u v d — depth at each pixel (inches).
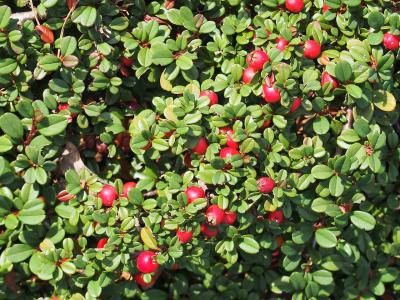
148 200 12.9
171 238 12.9
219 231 13.3
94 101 13.3
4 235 12.6
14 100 12.8
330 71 12.9
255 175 12.9
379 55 13.0
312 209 13.4
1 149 12.2
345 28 13.4
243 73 13.3
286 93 12.7
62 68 12.8
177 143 12.7
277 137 13.4
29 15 13.0
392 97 13.2
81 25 12.9
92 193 12.9
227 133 12.9
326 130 13.3
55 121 12.5
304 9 13.5
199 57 13.6
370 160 13.0
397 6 13.5
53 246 12.7
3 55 12.7
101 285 12.9
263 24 13.6
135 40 13.1
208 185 13.0
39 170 12.4
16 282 13.5
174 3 13.6
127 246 12.7
